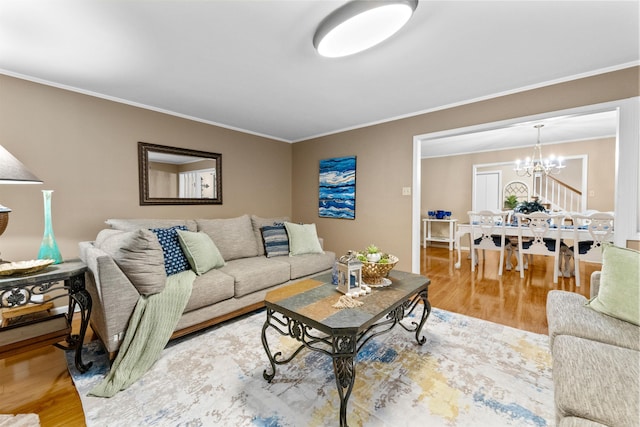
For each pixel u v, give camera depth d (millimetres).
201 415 1410
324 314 1489
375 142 3791
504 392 1575
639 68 2178
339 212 4211
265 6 1551
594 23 1711
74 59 2115
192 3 1521
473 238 4340
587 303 1637
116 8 1551
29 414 1405
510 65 2240
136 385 1636
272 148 4566
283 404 1488
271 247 3281
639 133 2193
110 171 2861
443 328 2385
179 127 3398
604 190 5094
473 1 1520
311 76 2418
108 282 1721
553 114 2525
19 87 2352
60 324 1735
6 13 1573
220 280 2320
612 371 1053
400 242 3615
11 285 1521
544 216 3672
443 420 1374
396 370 1786
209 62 2172
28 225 2416
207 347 2064
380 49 1990
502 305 2908
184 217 3480
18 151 2363
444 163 6730
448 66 2250
